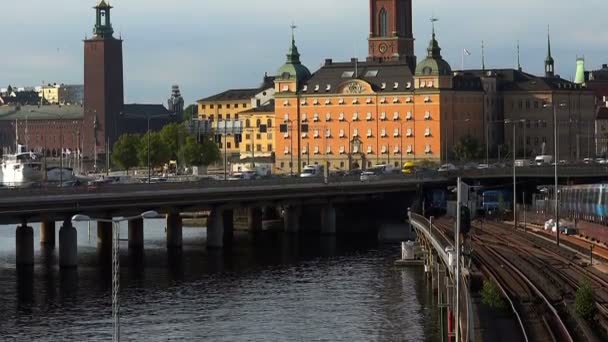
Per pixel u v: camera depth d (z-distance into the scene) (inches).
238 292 6166.3
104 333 5012.3
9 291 6151.6
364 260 7677.2
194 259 7790.4
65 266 7126.0
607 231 6461.6
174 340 4874.5
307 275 6865.2
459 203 3230.8
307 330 5068.9
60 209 7185.0
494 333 3634.4
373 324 5177.2
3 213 6894.7
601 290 4552.2
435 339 4798.2
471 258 5113.2
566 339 3511.3
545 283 4658.0
